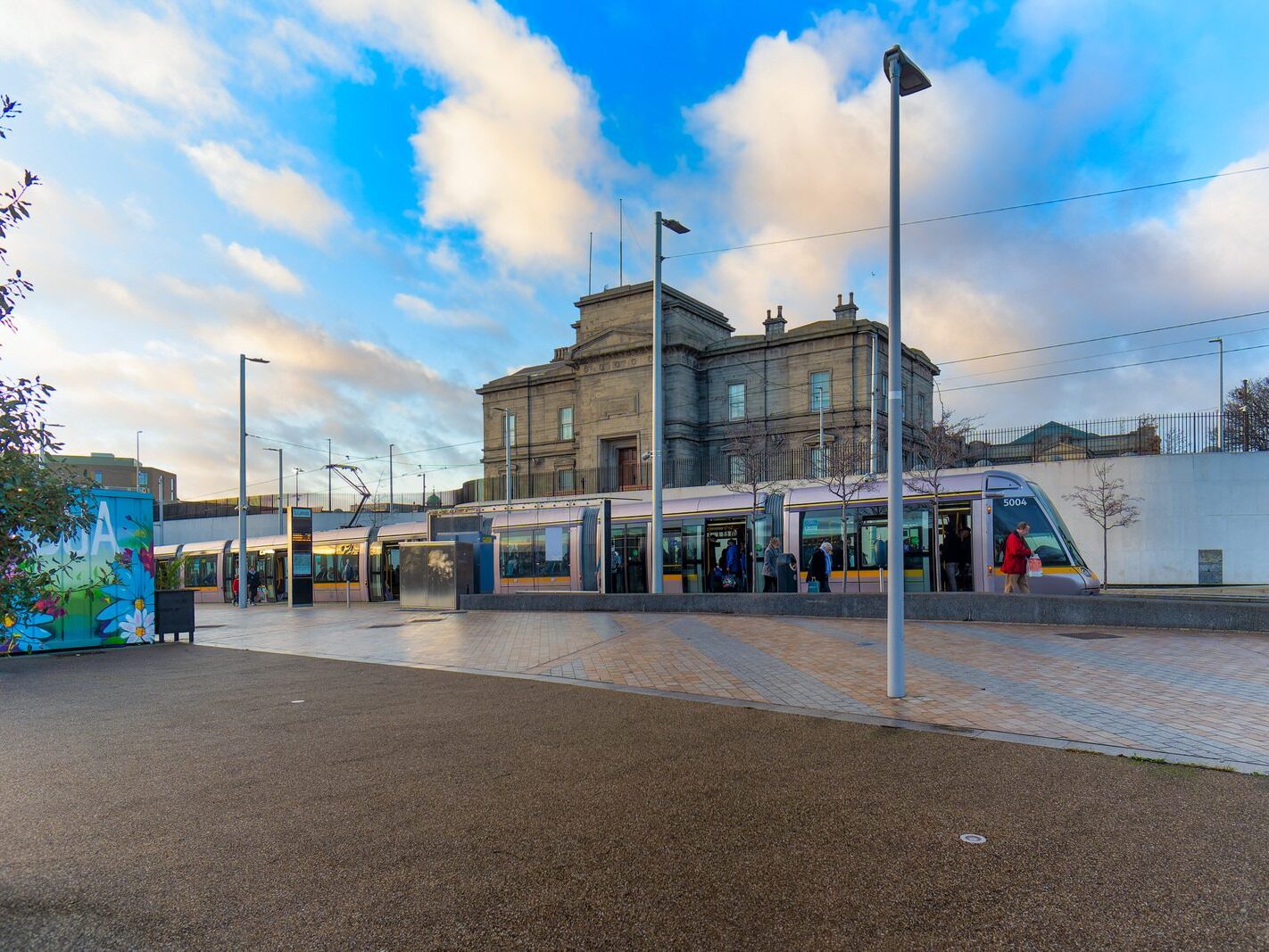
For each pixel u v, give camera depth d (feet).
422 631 55.72
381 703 29.50
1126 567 90.53
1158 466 89.97
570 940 11.19
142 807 17.49
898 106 29.48
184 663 43.65
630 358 156.66
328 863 14.11
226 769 20.59
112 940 11.39
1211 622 40.50
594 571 83.87
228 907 12.38
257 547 123.65
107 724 26.94
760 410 148.87
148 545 54.54
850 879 13.14
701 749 21.54
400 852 14.56
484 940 11.23
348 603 88.84
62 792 18.79
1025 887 12.74
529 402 177.78
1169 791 17.34
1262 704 25.00
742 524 74.95
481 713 27.07
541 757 20.99
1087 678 29.68
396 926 11.68
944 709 25.71
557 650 42.14
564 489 169.89
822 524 70.49
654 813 16.48
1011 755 20.45
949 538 62.13
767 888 12.82
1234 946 10.81
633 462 160.66
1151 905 12.07
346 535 110.22
